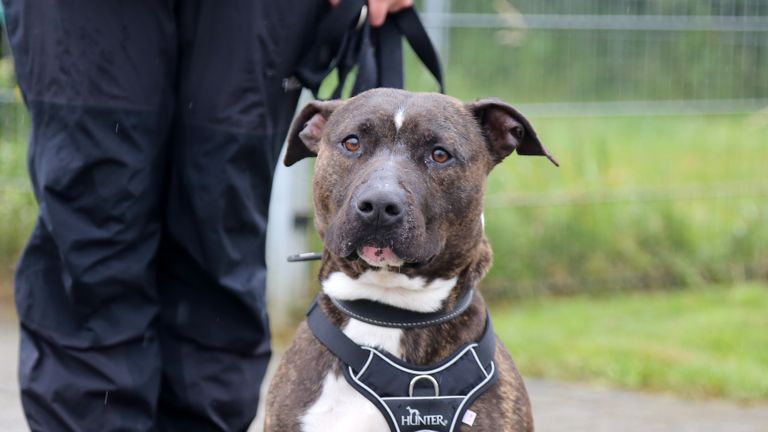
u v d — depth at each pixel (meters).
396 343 4.17
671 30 9.54
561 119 9.23
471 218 4.24
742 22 9.80
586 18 9.20
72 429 4.58
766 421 6.73
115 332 4.57
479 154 4.30
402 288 4.16
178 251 4.79
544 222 9.25
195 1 4.57
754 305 9.18
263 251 4.87
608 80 9.38
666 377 7.34
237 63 4.54
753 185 10.04
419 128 4.15
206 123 4.58
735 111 9.93
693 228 9.83
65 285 4.52
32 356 4.67
